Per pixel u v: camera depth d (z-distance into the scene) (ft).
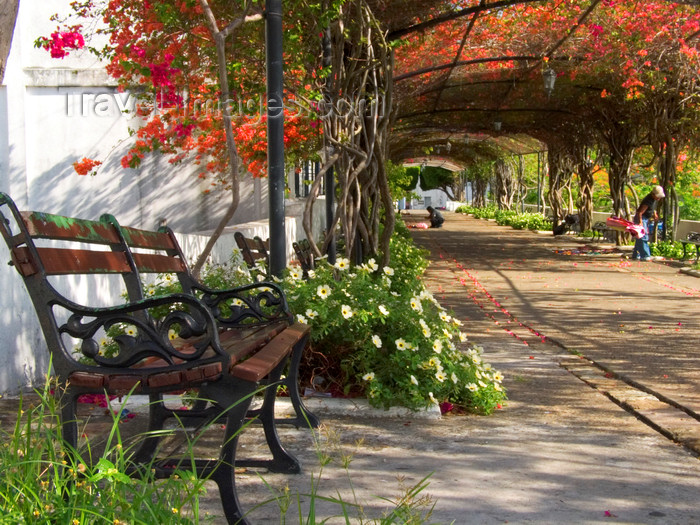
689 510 10.12
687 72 50.26
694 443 13.34
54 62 41.16
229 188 42.22
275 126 18.02
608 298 36.91
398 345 15.24
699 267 49.67
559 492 10.73
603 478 11.44
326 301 15.94
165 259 12.87
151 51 24.08
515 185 144.15
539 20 40.50
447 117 75.00
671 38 45.39
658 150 62.59
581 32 43.70
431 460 12.17
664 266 53.42
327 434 9.85
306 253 22.74
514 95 62.80
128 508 6.77
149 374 8.50
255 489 10.61
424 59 43.21
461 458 12.32
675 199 64.03
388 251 26.37
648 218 58.59
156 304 8.57
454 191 266.36
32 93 41.39
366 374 14.98
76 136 41.81
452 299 36.55
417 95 56.59
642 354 22.86
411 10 28.55
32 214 8.92
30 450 7.44
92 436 12.51
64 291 16.69
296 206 48.01
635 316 31.09
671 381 18.88
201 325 8.87
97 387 8.54
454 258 61.26
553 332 27.20
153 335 8.57
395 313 16.19
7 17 10.32
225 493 8.77
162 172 42.52
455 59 44.21
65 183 41.98
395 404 14.96
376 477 11.21
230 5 22.04
